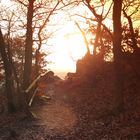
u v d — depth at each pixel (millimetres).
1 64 31844
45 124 18688
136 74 23719
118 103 17688
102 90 26875
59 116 20734
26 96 24219
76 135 15758
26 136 16703
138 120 15688
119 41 17734
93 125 16703
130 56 24750
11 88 23344
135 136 13445
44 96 27906
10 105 22875
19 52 33688
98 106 21906
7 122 20062
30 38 26000
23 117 20422
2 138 16906
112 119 16828
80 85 32188
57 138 15766
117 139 13695
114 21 17703
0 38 23672
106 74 30562
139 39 26125
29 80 25875
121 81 17812
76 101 26078
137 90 21812
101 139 14250
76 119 19156
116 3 17547
